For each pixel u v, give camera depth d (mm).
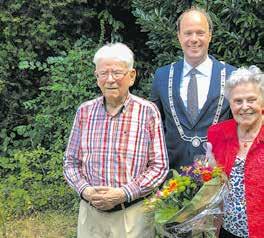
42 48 6422
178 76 3441
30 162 5770
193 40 3342
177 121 3387
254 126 2832
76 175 3020
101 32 6320
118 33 6797
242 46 5074
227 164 2838
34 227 5148
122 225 2955
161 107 3518
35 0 6238
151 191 2914
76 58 5988
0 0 6238
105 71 2898
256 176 2736
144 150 2930
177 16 5469
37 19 6309
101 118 2975
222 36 5051
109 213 2965
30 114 6516
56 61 5996
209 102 3328
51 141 6105
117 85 2900
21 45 6359
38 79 6566
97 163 2941
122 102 2961
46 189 5473
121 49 2918
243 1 4953
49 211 5434
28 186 5590
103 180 2928
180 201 2715
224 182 2699
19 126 6301
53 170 5539
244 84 2793
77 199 5387
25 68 6258
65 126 5898
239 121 2822
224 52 5141
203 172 2689
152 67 6512
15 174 5965
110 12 6734
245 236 2779
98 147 2945
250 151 2768
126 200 2879
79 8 6457
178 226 2645
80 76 5965
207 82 3379
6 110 6547
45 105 6188
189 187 2713
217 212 2654
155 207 2744
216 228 2711
